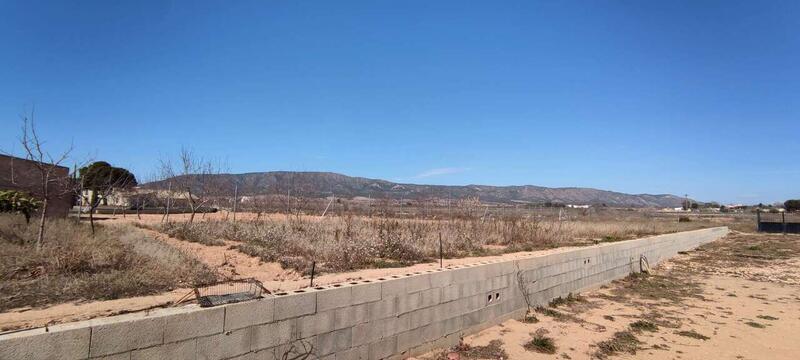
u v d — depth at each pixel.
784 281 12.88
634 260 13.53
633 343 6.91
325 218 19.55
